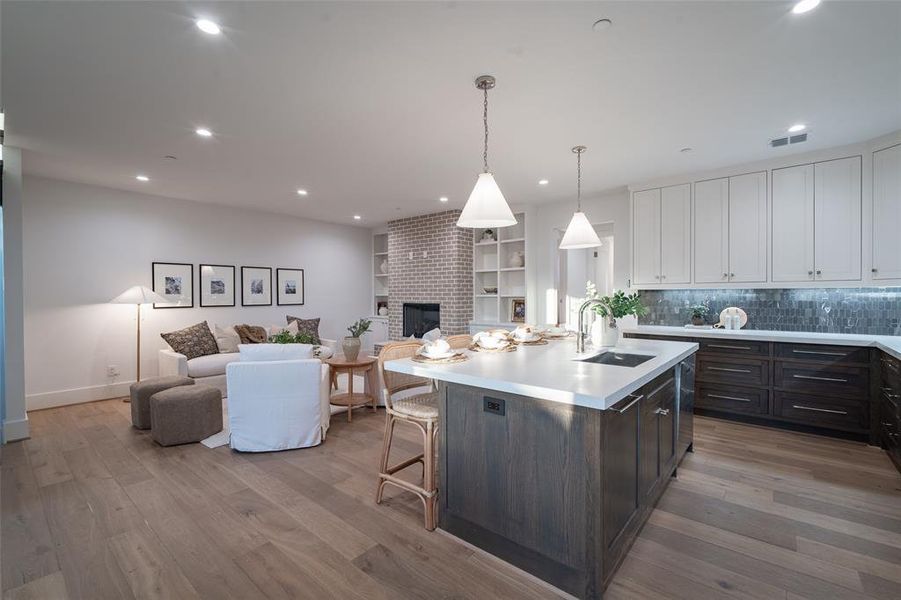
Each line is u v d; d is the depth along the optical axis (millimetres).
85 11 1829
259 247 6441
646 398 2152
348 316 7723
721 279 4223
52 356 4637
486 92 2596
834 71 2385
